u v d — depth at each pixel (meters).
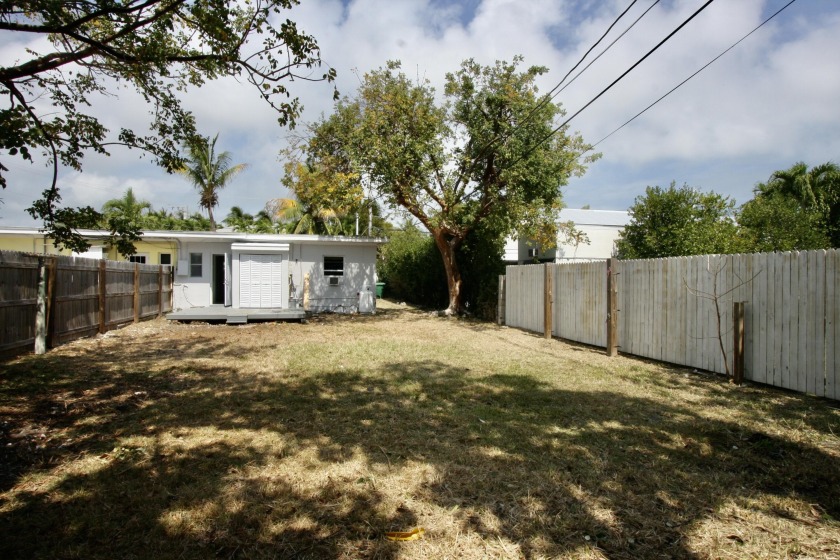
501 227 14.67
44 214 6.39
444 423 4.91
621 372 7.45
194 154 26.64
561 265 11.53
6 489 3.38
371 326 14.32
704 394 6.06
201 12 5.42
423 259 22.25
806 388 5.82
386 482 3.54
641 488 3.44
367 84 14.98
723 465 3.83
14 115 4.81
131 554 2.65
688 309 7.69
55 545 2.71
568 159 15.07
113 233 7.05
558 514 3.09
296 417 5.10
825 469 3.73
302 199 17.55
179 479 3.56
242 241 17.19
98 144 6.58
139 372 7.22
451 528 2.93
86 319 10.38
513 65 14.07
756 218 14.17
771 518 3.04
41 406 5.31
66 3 5.18
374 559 2.63
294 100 6.18
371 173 15.15
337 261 18.28
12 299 7.79
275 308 16.75
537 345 10.55
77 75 6.80
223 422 4.92
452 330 13.39
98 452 4.07
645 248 16.05
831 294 5.53
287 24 5.56
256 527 2.94
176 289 16.91
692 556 2.65
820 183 17.95
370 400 5.80
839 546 2.73
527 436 4.50
